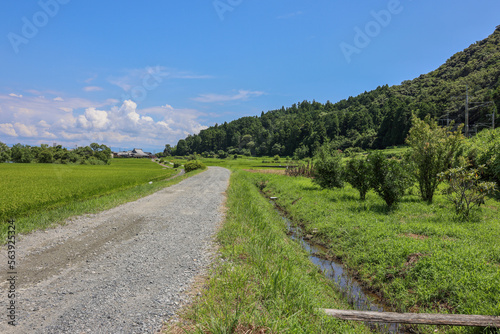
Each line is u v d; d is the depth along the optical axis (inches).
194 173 1540.4
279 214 560.7
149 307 154.7
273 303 155.4
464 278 197.0
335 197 587.5
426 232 312.2
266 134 6407.5
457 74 4913.9
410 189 583.2
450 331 166.9
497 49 4677.7
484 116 2832.2
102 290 175.5
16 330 131.1
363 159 527.8
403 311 198.2
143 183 928.3
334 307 187.9
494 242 270.8
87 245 270.8
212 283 178.7
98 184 748.6
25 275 198.4
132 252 251.3
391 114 3951.8
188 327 134.2
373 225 352.2
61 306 155.0
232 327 129.1
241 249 249.4
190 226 350.9
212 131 7559.1
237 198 585.0
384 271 246.1
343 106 7849.4
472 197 397.7
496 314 158.2
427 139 503.8
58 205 490.3
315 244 368.2
